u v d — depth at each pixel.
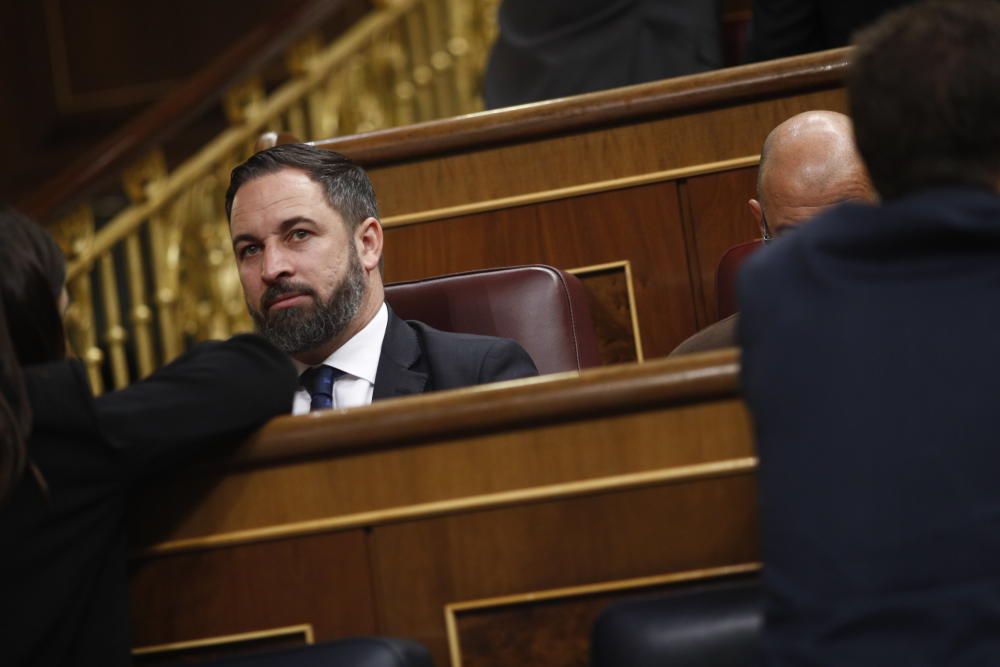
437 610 6.39
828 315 5.05
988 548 4.64
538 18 13.80
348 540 6.47
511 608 6.38
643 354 10.22
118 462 6.16
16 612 5.96
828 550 4.75
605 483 6.30
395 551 6.44
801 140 9.27
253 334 6.77
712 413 6.29
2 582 5.97
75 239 18.48
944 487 4.72
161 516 6.57
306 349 9.45
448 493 6.39
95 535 6.20
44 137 26.88
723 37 14.32
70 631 6.13
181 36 26.77
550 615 6.36
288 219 9.41
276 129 19.48
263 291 9.42
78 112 26.88
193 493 6.57
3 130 26.78
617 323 10.28
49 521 6.05
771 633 4.80
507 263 10.41
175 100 18.67
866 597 4.66
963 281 4.96
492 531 6.38
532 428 6.37
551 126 10.32
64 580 6.07
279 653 6.03
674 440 6.30
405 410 6.38
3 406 5.77
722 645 5.74
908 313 4.95
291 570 6.50
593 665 6.01
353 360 9.41
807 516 4.82
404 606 6.41
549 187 10.38
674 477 6.27
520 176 10.41
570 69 13.49
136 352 24.52
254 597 6.52
